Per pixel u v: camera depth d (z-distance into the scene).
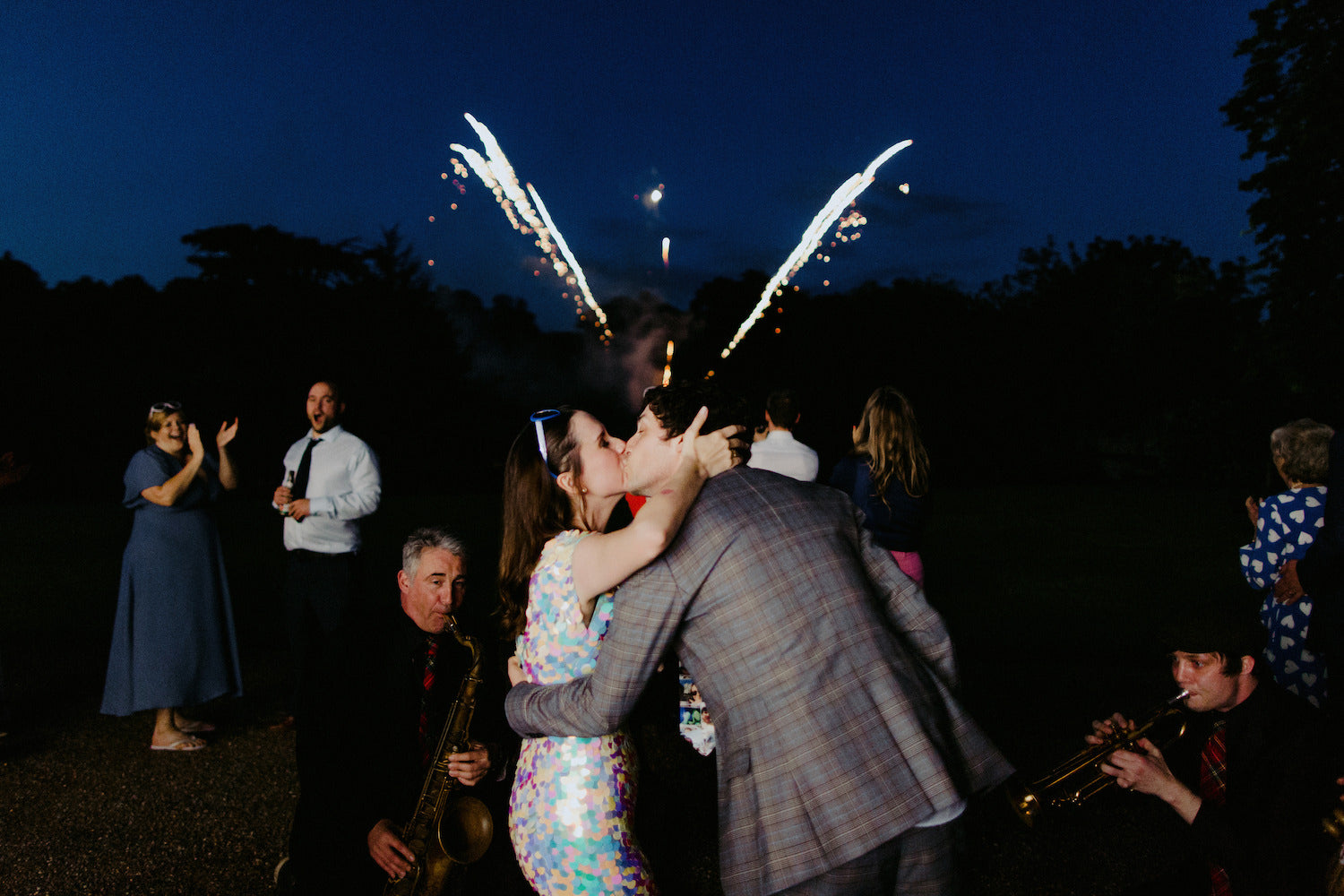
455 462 26.09
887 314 27.98
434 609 2.83
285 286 32.97
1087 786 2.55
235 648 5.08
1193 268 30.55
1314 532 3.61
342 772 2.77
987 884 3.24
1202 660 2.43
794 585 1.99
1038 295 31.27
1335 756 2.28
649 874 2.25
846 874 1.89
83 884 3.44
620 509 11.63
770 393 4.79
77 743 4.92
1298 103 15.38
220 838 3.80
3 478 5.34
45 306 31.62
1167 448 24.45
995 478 26.05
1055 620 7.43
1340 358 15.59
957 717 2.09
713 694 2.02
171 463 4.93
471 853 2.46
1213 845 2.34
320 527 4.98
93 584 9.38
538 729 2.12
